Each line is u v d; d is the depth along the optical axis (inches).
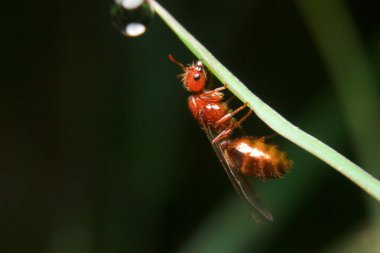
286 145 3.5
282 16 3.6
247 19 3.6
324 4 3.2
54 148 3.8
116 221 3.4
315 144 2.4
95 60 3.6
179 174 3.5
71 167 3.6
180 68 3.4
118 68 3.5
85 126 3.6
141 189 3.4
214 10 3.6
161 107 3.4
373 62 3.4
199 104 3.0
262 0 3.6
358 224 3.5
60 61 3.7
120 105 3.5
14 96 3.8
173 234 3.6
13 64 3.8
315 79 3.6
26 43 3.8
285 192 3.3
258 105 2.4
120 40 3.5
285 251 3.4
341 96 3.2
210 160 3.6
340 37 3.2
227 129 3.0
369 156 3.2
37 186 3.8
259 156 2.9
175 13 3.5
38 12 3.7
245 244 3.3
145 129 3.4
